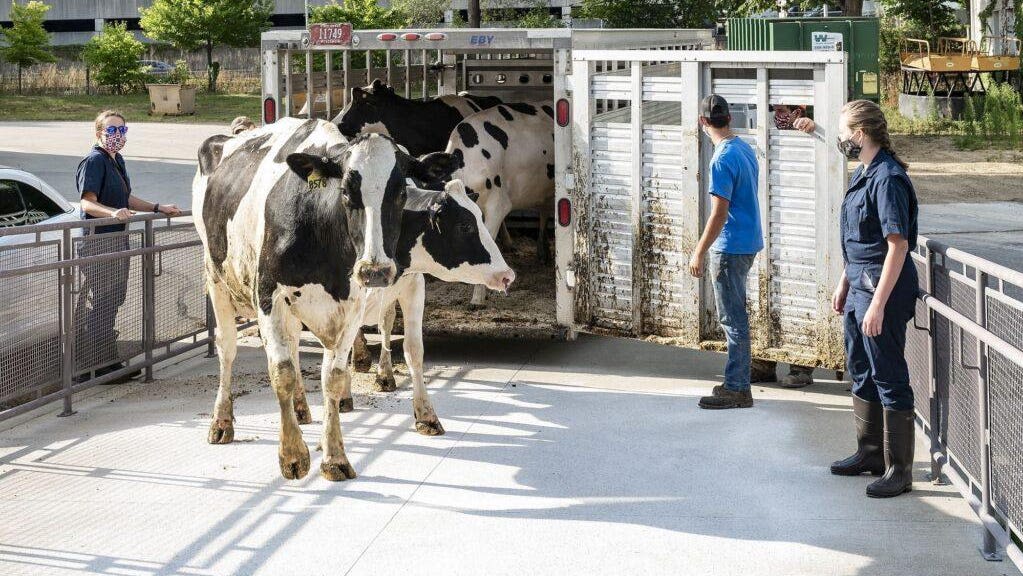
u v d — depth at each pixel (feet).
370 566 16.15
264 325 19.69
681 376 27.68
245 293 21.04
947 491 19.20
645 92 26.58
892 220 17.44
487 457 21.31
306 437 22.72
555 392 26.18
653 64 30.63
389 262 17.53
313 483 19.92
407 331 22.68
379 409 24.86
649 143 26.68
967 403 17.85
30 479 20.30
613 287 28.09
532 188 34.30
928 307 19.93
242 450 21.93
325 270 18.88
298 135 20.39
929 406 20.34
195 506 18.75
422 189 22.74
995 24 101.40
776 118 25.45
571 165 28.30
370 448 21.95
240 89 169.48
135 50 162.50
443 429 22.99
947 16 108.37
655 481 19.80
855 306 18.67
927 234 51.26
